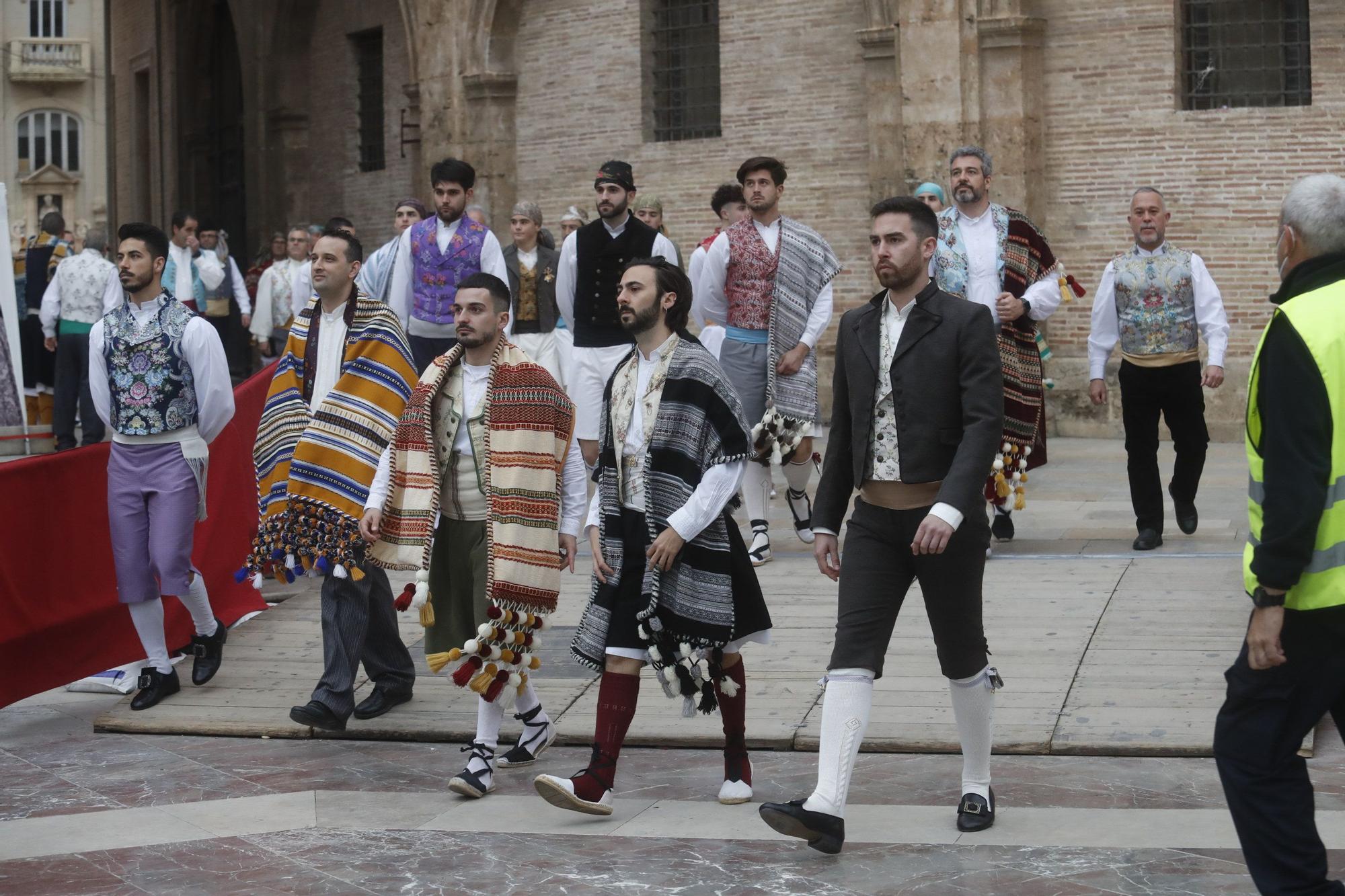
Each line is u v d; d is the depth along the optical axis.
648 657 5.30
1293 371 3.73
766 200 9.22
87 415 13.80
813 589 8.52
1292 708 3.87
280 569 6.58
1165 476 12.43
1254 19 14.48
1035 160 15.17
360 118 22.44
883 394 5.02
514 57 19.39
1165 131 14.70
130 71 31.03
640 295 5.38
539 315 12.52
